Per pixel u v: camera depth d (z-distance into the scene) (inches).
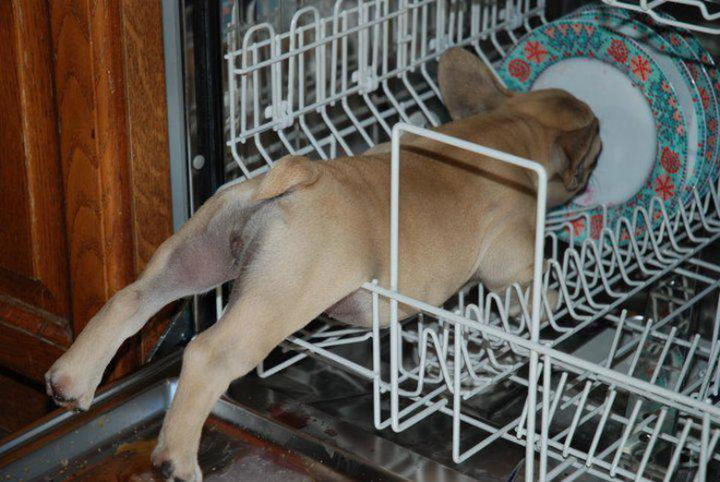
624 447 41.1
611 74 54.7
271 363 47.6
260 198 36.3
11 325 51.8
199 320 47.8
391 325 37.6
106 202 44.9
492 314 54.9
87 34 42.2
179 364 45.7
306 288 36.4
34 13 44.1
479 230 48.1
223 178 46.9
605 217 52.0
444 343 41.7
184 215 46.8
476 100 56.0
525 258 50.3
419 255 42.9
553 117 54.6
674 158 52.1
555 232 58.1
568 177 51.9
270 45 47.6
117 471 40.9
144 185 45.1
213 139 45.9
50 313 50.4
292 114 47.3
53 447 40.9
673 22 37.4
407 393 40.6
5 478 39.3
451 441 42.7
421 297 44.0
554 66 57.4
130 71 42.9
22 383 56.1
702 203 56.6
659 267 50.7
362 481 40.1
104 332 38.9
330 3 52.7
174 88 44.4
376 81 51.5
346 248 37.4
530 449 34.2
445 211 45.4
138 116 43.8
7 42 45.5
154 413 43.9
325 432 42.4
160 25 43.2
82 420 41.9
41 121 46.1
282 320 36.2
